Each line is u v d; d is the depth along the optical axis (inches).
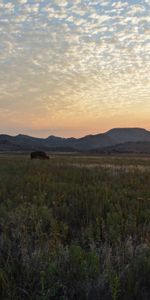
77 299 169.2
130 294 166.9
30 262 195.9
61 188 462.9
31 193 433.4
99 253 214.1
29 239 241.0
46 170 777.6
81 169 787.4
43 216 303.3
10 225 279.0
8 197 419.2
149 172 717.9
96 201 362.6
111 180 591.8
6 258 211.3
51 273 179.0
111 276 175.0
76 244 239.9
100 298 166.2
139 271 185.3
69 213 333.1
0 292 168.6
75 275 181.9
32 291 171.5
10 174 715.4
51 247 226.8
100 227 283.1
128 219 299.1
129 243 228.2
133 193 425.7
